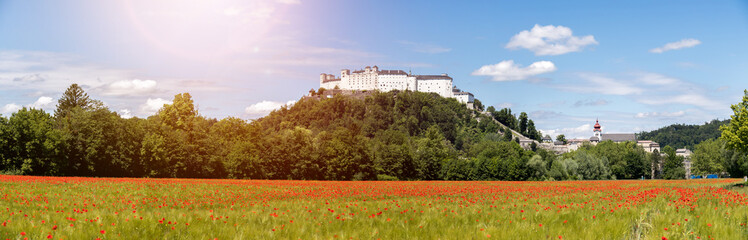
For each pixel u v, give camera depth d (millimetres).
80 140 78500
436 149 139500
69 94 112750
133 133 85562
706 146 165000
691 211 21922
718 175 157750
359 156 108688
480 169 128250
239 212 21000
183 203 27125
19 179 43469
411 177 119688
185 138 98250
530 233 14953
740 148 60531
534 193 39344
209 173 93500
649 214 19547
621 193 36031
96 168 79062
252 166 97125
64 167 74438
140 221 16344
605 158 163000
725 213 20078
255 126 122438
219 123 125375
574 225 16938
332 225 17016
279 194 36125
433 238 14812
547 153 181000
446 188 46000
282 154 103000
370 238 14773
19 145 70125
